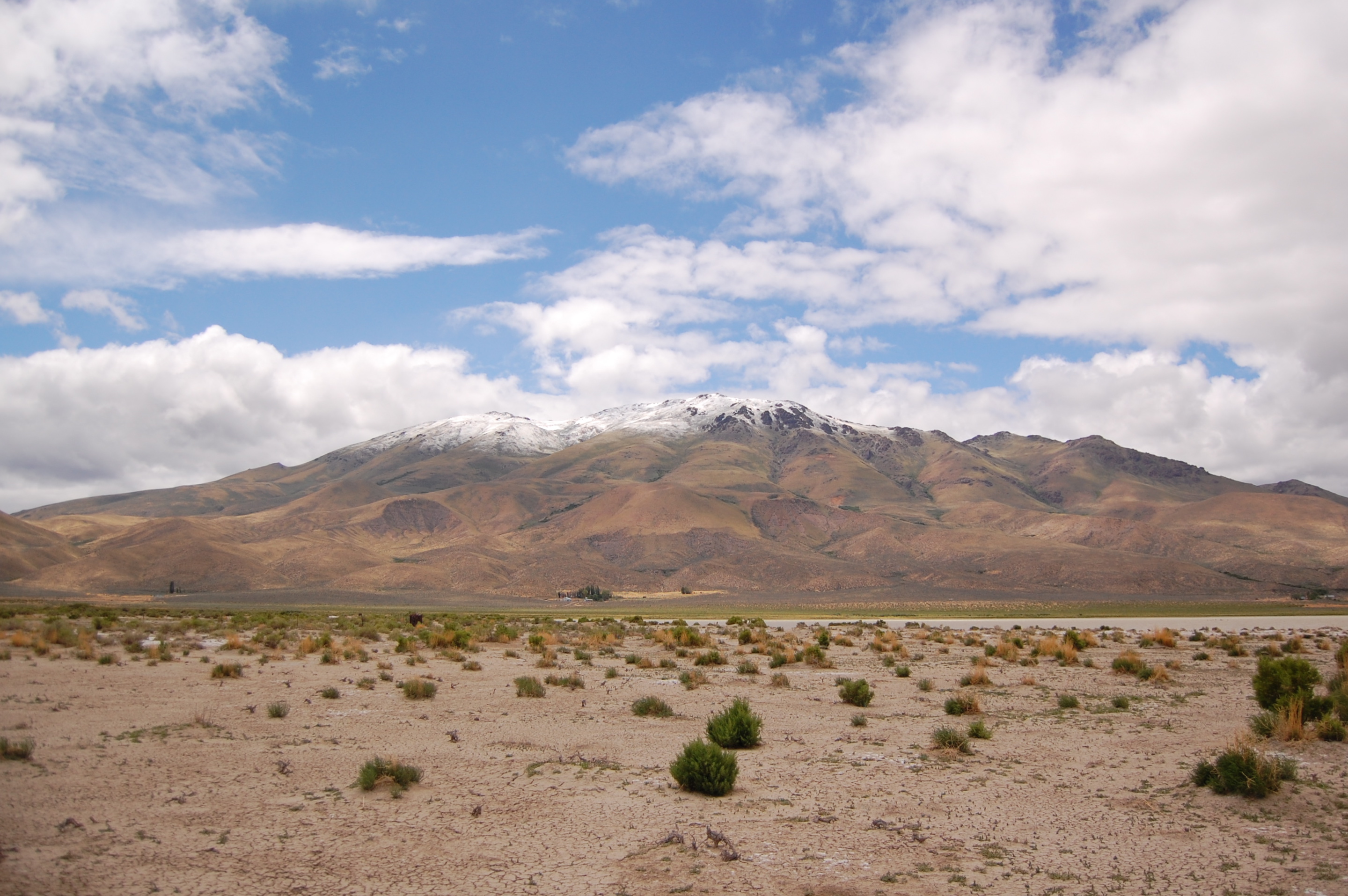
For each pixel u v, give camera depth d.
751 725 18.14
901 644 46.47
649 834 11.78
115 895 9.02
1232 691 27.20
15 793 12.62
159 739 17.00
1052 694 26.64
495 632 51.00
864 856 10.93
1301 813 12.38
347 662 33.72
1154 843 11.41
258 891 9.34
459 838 11.49
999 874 10.27
